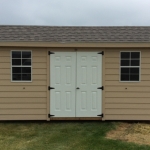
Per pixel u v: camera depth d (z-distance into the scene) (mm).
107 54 8555
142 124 8414
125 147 6109
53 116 8586
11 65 8461
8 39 8344
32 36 8766
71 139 6746
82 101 8602
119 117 8609
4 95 8484
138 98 8594
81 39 8586
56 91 8570
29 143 6438
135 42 8320
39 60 8508
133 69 8594
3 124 8328
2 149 5988
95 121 8664
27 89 8523
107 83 8586
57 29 9688
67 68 8539
